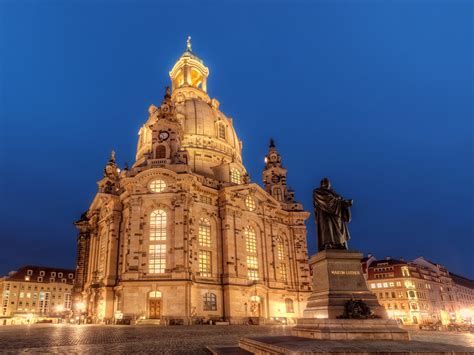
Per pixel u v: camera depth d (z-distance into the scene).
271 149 98.75
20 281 121.75
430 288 109.44
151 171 65.50
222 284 66.62
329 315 16.31
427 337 25.17
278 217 85.94
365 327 15.33
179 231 62.03
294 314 77.81
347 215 19.28
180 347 19.39
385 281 105.81
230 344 20.56
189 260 61.28
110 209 72.56
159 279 58.75
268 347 13.05
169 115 74.44
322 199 19.42
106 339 25.62
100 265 74.75
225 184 75.38
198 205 69.00
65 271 132.50
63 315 103.06
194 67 115.75
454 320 117.12
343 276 17.53
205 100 107.00
